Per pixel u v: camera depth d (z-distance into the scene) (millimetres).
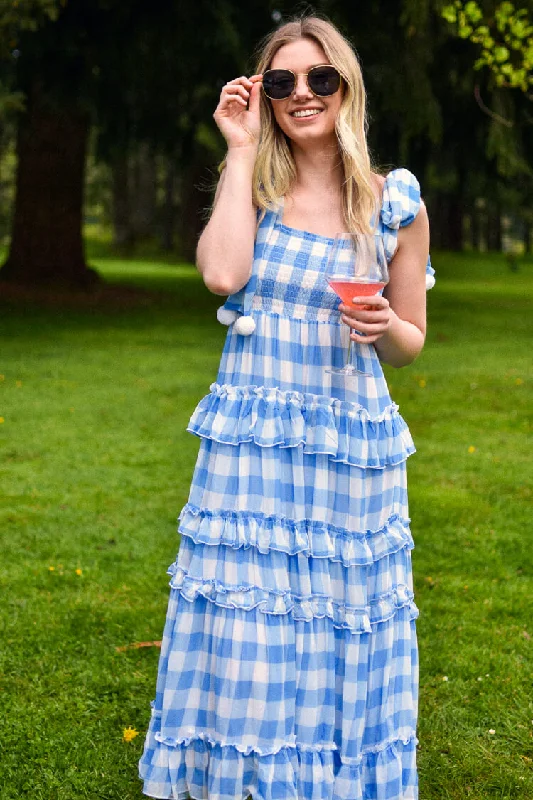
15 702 3303
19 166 16625
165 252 36812
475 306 18656
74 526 5148
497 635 3900
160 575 4484
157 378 9805
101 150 15328
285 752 2324
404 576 2471
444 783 2879
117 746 3061
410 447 2482
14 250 16719
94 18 12508
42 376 9719
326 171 2438
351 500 2350
